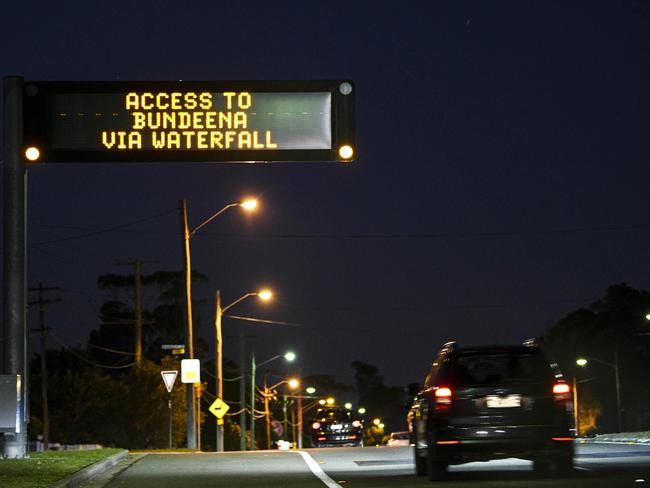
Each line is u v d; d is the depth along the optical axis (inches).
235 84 903.7
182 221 1705.2
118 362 3646.7
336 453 1114.1
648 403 3395.7
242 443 2561.5
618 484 633.6
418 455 762.8
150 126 901.8
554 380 691.4
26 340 924.0
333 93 906.1
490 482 676.1
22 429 922.1
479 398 685.3
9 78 902.4
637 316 3464.6
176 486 708.7
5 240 911.7
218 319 2026.3
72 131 904.3
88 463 864.9
